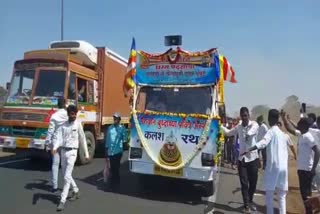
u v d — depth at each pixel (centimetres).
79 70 1404
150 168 1001
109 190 1048
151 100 1041
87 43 1518
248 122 910
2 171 1230
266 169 779
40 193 964
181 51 1027
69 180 869
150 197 1001
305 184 880
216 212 895
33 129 1270
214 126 966
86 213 820
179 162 973
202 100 1002
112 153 1097
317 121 1059
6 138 1291
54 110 1273
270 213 771
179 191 1084
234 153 1603
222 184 1249
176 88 1029
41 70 1331
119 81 1736
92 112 1495
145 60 1059
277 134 777
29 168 1301
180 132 980
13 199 897
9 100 1330
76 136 890
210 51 1002
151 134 1004
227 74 1061
